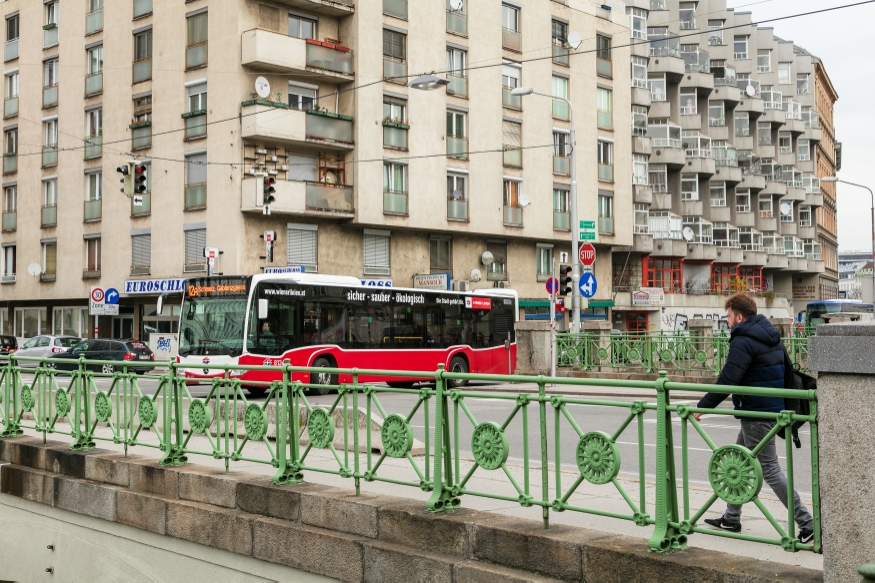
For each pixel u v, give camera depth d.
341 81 37.81
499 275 44.62
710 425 14.03
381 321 24.53
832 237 105.00
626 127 50.50
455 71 41.88
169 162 38.00
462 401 6.63
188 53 37.28
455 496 6.77
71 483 9.81
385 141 38.72
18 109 46.34
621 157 50.16
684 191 64.44
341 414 9.95
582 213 47.75
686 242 60.56
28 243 45.66
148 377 9.45
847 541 4.51
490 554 6.11
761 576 4.81
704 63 66.31
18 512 10.70
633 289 57.56
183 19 37.50
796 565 5.02
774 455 6.08
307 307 22.70
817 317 51.41
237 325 21.61
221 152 35.81
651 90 63.03
